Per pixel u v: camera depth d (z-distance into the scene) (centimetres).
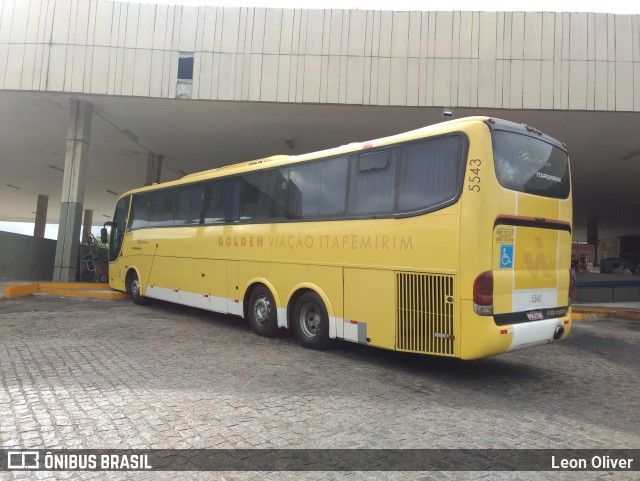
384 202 641
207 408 464
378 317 633
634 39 1205
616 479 351
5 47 1324
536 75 1215
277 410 467
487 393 559
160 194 1159
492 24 1234
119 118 1573
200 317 1062
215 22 1301
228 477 334
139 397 489
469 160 557
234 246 891
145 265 1192
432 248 578
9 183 2934
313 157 753
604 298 1920
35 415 433
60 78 1308
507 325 555
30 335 785
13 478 323
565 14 1220
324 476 340
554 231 630
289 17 1287
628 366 731
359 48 1268
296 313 766
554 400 542
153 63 1302
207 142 1823
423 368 662
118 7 1315
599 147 1636
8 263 1809
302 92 1277
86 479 325
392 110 1332
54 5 1322
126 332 838
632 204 2897
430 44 1248
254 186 863
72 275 1518
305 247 748
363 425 437
